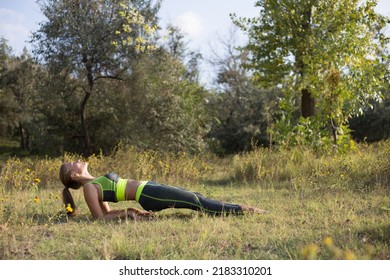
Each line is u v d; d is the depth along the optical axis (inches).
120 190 228.2
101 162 480.4
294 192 310.8
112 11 874.1
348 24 615.2
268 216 223.6
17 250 169.5
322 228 197.0
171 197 226.4
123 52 880.3
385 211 228.4
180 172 451.2
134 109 939.3
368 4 628.1
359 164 376.5
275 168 416.8
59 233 195.0
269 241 177.8
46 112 957.8
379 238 172.4
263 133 1147.9
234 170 447.8
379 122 1196.5
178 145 929.5
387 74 593.6
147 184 229.5
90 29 857.5
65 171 239.3
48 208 259.9
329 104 526.6
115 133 940.6
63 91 909.8
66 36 860.6
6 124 1439.5
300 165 417.7
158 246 169.6
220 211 227.5
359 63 576.1
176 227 201.5
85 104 924.0
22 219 217.5
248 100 1182.3
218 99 1280.8
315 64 593.9
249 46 741.9
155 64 933.8
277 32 697.6
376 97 580.4
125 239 175.0
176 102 952.9
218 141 1193.4
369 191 300.0
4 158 1081.4
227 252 166.7
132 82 908.0
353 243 162.1
